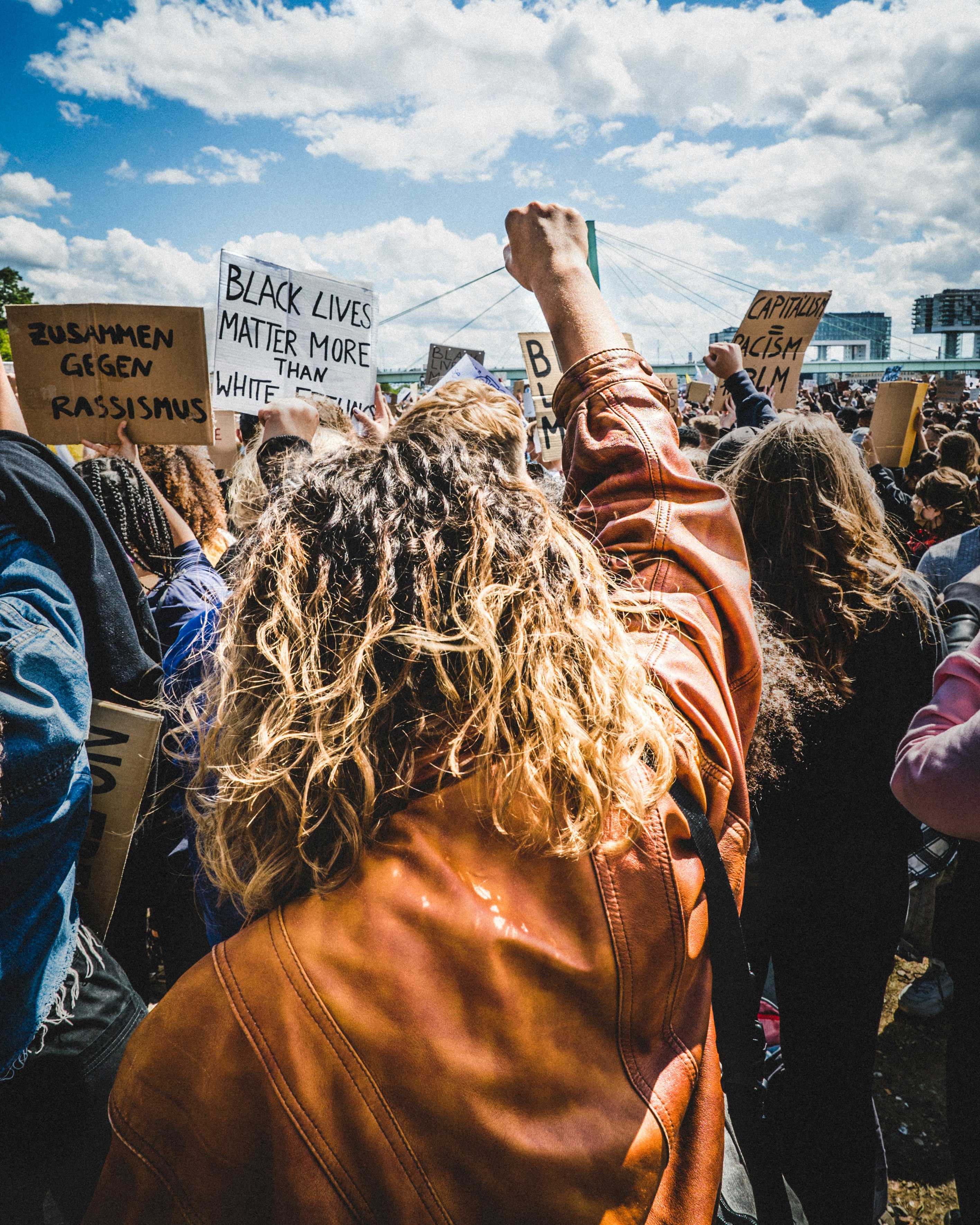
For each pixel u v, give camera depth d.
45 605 1.18
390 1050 0.51
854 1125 1.54
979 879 1.22
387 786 0.59
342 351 3.16
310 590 0.63
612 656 0.63
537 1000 0.54
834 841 1.49
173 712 1.20
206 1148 0.52
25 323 2.02
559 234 0.92
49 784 1.10
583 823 0.56
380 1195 0.51
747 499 1.60
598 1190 0.52
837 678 1.47
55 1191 1.23
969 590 1.41
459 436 0.74
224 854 0.62
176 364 2.03
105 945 1.52
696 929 0.60
